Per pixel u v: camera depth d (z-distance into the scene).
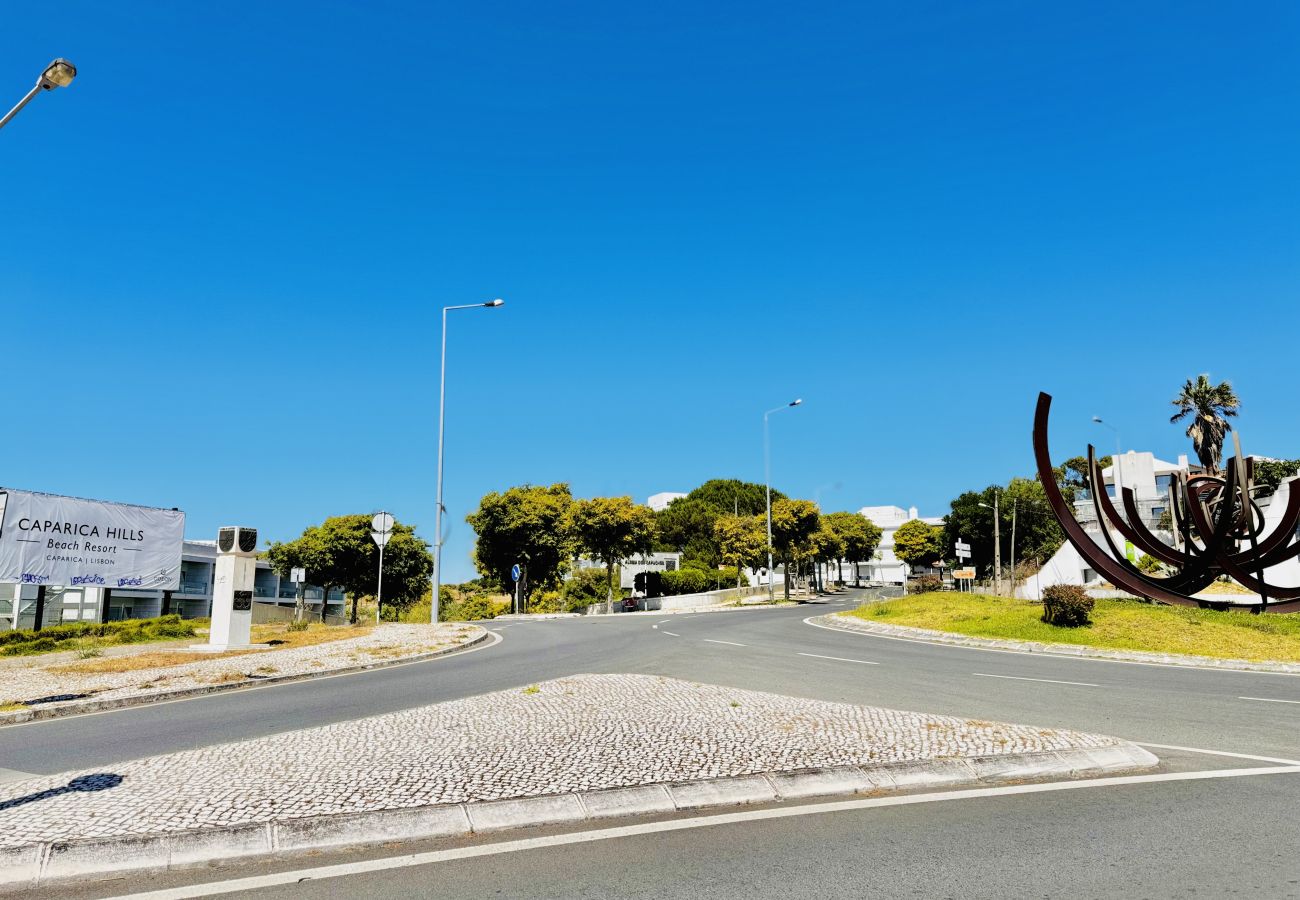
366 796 6.32
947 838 5.78
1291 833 5.85
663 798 6.62
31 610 46.09
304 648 18.83
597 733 8.65
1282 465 53.03
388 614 51.28
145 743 9.12
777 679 13.89
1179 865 5.18
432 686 13.23
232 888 4.89
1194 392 50.56
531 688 11.62
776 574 79.19
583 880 4.98
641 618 36.09
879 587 88.06
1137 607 22.56
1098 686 13.69
